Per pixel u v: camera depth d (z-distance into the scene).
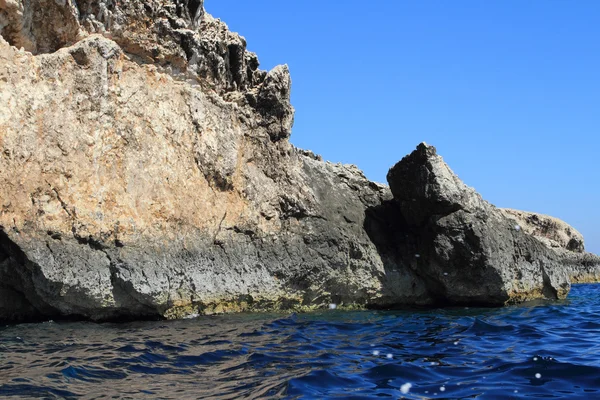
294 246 14.60
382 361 8.17
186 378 7.04
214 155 13.96
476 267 15.69
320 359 8.17
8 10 11.38
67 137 11.50
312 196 15.45
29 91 11.22
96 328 10.54
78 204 11.31
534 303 17.12
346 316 13.62
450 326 11.87
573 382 6.96
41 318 11.53
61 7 12.13
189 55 14.20
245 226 14.10
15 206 10.49
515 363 7.93
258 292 13.69
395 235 16.53
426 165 15.62
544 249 18.16
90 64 12.20
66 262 10.88
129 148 12.48
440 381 7.08
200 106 14.10
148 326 10.96
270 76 15.45
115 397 6.12
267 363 7.87
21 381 6.52
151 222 12.35
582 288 30.08
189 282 12.53
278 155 15.35
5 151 10.53
